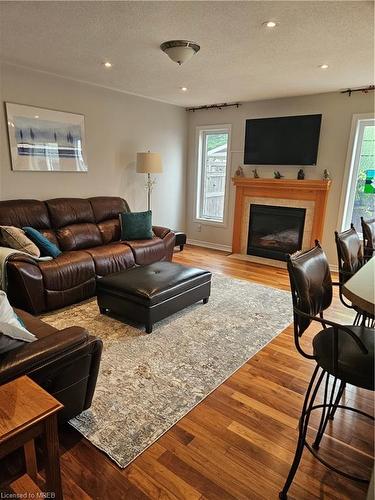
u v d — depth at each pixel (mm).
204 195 6215
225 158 5746
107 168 4785
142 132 5176
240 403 1970
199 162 6043
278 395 2053
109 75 3863
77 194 4469
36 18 2340
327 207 4719
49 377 1442
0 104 3533
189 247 6102
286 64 3242
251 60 3148
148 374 2219
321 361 1315
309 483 1465
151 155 4785
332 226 4723
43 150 3971
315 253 1672
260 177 5281
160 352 2490
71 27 2492
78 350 1537
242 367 2342
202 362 2383
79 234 4027
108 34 2611
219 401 1983
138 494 1395
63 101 4066
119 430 1731
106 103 4562
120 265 3824
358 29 2391
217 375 2234
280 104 4871
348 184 4496
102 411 1866
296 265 1431
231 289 3883
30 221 3650
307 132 4598
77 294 3354
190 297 3133
